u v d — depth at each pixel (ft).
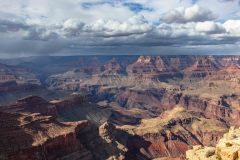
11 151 604.90
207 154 378.53
